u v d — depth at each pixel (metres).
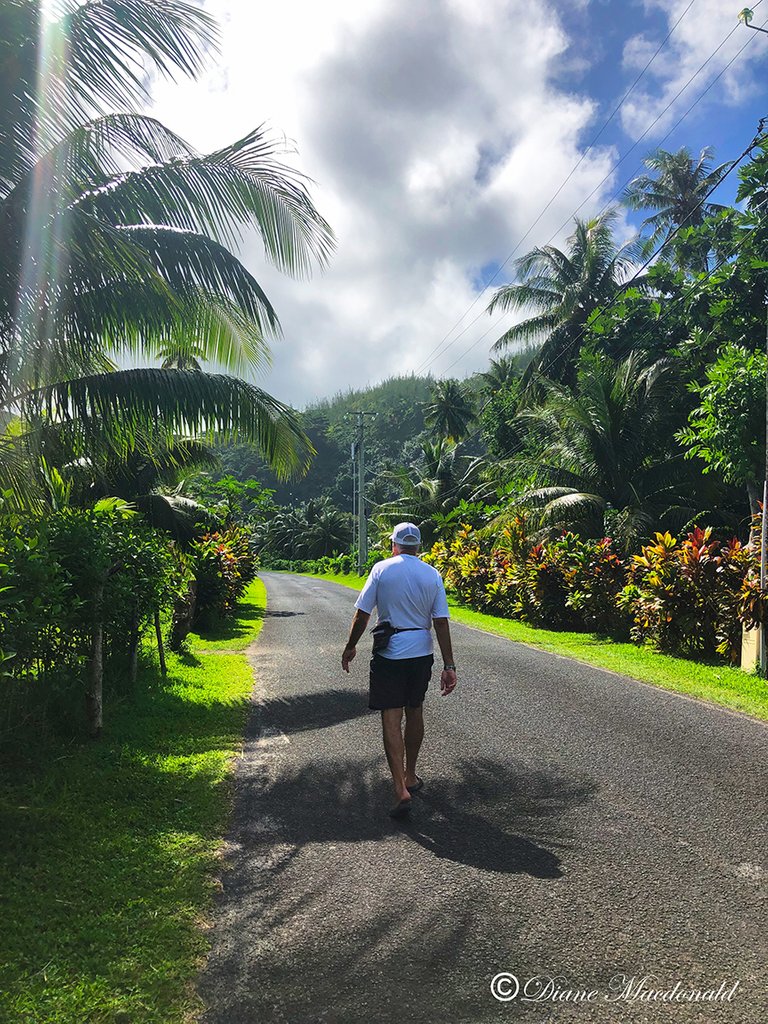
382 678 4.18
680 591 9.42
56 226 6.00
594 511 17.70
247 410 7.99
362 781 4.64
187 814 4.01
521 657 9.71
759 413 10.65
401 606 4.23
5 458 6.67
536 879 3.26
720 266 15.71
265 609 19.05
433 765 4.95
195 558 13.28
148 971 2.56
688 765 4.87
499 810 4.11
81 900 3.03
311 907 3.03
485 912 2.98
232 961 2.65
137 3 5.95
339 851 3.58
